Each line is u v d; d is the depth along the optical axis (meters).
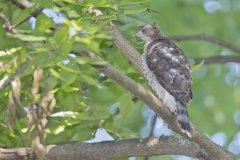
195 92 20.22
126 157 12.09
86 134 12.65
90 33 9.91
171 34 20.33
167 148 11.47
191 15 20.61
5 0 11.34
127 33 13.67
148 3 12.91
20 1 11.34
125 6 12.07
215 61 16.23
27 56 10.15
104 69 10.75
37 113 10.03
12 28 10.88
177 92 12.11
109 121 13.06
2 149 11.29
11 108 10.06
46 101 10.01
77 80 12.78
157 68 12.51
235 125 20.48
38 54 10.20
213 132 20.27
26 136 10.67
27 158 11.30
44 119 10.03
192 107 20.11
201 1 20.62
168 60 12.60
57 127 12.54
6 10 11.58
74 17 10.85
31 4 11.37
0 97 12.04
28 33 11.27
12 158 11.25
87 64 10.91
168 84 12.27
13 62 10.34
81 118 12.30
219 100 20.58
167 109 11.20
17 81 10.17
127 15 12.84
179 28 20.39
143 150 11.49
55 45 9.91
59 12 11.05
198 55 20.30
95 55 10.99
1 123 12.13
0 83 10.28
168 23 20.36
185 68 12.54
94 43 9.82
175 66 12.50
